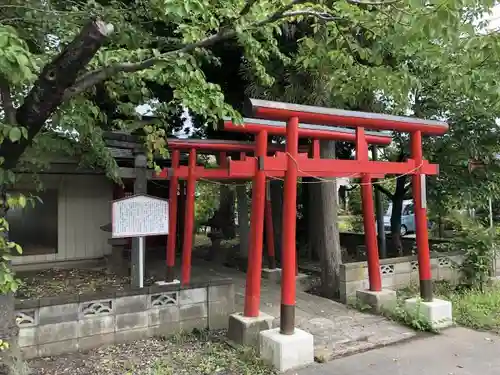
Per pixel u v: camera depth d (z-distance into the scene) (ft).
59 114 13.23
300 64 22.77
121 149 22.93
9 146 11.14
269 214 31.96
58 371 14.17
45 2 13.19
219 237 40.78
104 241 31.40
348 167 18.79
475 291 24.38
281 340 15.01
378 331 19.11
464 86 15.57
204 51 16.81
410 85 17.66
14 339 12.39
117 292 16.89
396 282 25.80
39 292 22.76
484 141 28.63
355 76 17.92
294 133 16.63
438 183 30.12
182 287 18.22
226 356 15.71
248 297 17.35
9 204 11.20
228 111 13.39
